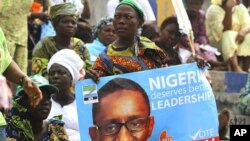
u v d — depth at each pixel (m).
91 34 19.05
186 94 13.10
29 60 19.02
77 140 14.16
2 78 10.89
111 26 17.02
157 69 12.91
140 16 12.95
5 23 16.58
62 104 14.30
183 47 18.80
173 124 13.01
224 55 22.08
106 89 12.68
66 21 16.36
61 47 16.42
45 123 12.88
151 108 12.88
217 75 20.86
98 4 22.06
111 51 12.87
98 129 12.65
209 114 13.23
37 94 11.35
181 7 13.80
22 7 16.73
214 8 22.17
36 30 19.45
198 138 13.16
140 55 12.93
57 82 14.26
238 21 22.56
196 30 21.73
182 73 13.10
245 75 21.19
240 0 23.02
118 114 12.70
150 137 12.88
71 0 20.14
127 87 12.76
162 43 18.80
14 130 12.50
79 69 14.55
